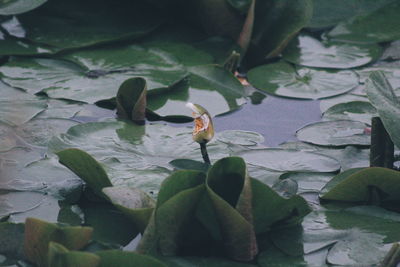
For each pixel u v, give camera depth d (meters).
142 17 6.09
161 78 5.82
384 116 5.45
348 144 5.61
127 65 5.88
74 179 5.48
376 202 5.43
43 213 5.39
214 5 6.02
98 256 5.16
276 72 5.91
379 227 5.34
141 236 5.34
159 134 5.62
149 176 5.46
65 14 6.06
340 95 5.82
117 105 5.70
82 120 5.68
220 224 5.29
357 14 6.15
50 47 5.93
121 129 5.62
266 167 5.52
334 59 5.97
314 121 5.72
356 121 5.69
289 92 5.83
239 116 5.73
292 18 5.99
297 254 5.29
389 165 5.50
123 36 5.98
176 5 6.11
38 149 5.56
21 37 5.96
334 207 5.42
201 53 5.96
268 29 6.01
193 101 5.77
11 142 5.58
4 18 6.04
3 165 5.50
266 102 5.79
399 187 5.40
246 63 6.00
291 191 5.42
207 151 5.57
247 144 5.61
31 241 5.25
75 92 5.77
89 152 5.54
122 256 5.20
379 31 6.09
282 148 5.58
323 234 5.33
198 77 5.86
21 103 5.71
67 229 5.23
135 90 5.69
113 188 5.32
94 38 5.97
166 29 6.07
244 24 5.99
